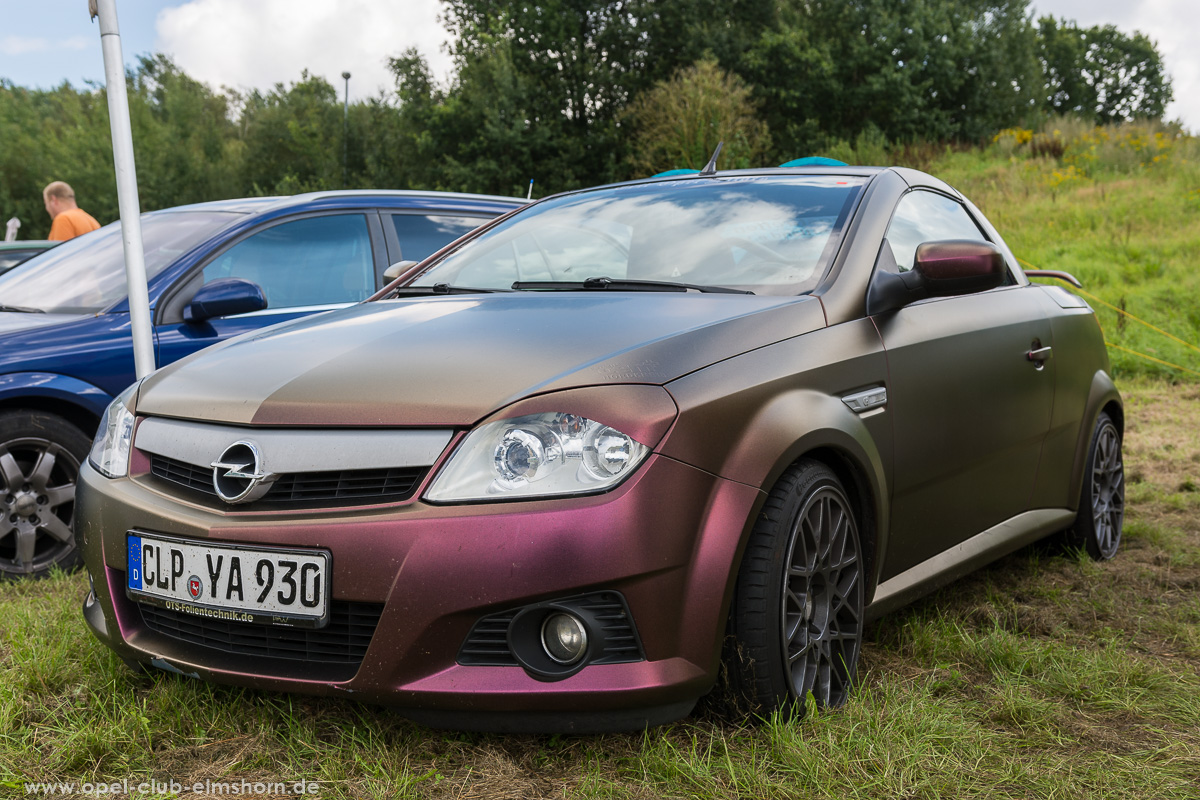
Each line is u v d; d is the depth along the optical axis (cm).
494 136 3206
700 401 192
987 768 193
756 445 197
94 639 254
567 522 176
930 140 3200
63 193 752
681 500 185
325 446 188
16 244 721
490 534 176
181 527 196
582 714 181
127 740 201
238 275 410
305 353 221
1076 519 362
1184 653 267
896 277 255
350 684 182
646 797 179
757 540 199
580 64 3381
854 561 228
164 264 396
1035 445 322
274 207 432
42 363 348
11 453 346
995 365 292
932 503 264
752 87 3172
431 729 205
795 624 207
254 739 204
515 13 3456
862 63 3353
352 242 450
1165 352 926
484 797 180
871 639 271
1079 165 2044
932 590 270
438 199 489
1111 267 1230
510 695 177
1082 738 210
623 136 3309
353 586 179
